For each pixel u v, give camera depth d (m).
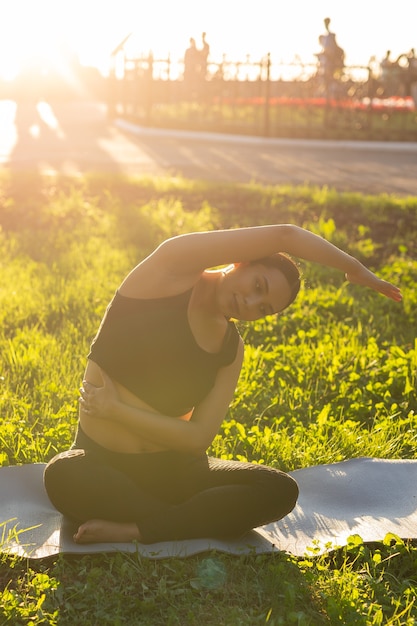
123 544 3.94
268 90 23.89
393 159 21.09
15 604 3.48
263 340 7.19
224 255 3.73
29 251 9.84
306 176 17.06
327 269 9.45
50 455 4.94
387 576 3.93
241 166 18.44
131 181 14.07
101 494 3.89
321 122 26.36
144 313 3.81
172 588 3.69
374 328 7.66
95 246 10.20
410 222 12.09
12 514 4.25
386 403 5.93
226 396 3.98
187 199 13.18
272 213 12.33
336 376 6.38
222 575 3.78
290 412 5.75
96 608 3.54
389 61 24.95
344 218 12.18
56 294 8.06
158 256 3.80
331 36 23.97
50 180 13.88
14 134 23.62
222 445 5.11
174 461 4.03
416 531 4.24
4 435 5.04
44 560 3.85
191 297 3.83
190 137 24.59
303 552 4.03
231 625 3.46
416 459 5.07
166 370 3.83
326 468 4.88
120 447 3.97
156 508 3.95
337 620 3.50
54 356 6.48
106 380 3.86
